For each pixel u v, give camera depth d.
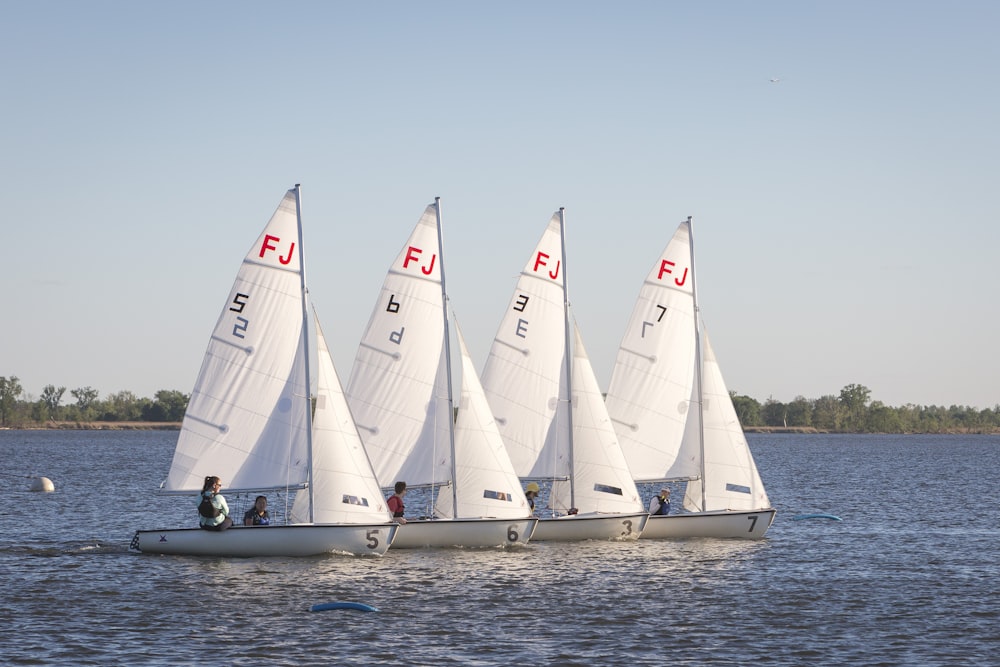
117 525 83.38
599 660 40.19
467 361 65.12
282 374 60.09
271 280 60.19
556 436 68.69
